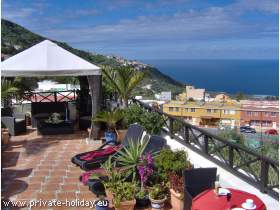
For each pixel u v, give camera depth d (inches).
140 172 241.9
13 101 480.7
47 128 417.1
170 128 345.1
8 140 384.2
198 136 296.7
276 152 264.7
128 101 448.5
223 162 268.5
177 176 235.0
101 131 419.2
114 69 430.0
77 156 309.1
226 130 325.7
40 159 328.5
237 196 178.5
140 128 322.3
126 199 226.4
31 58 388.8
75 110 472.1
